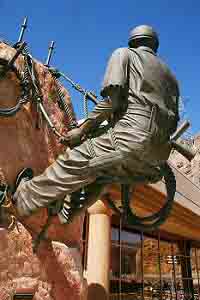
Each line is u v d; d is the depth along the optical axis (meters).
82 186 3.21
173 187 3.73
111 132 3.15
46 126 4.23
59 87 4.73
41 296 3.54
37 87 4.05
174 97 3.42
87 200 3.44
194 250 17.05
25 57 4.02
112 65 3.27
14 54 3.88
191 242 16.89
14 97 3.79
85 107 4.02
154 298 12.25
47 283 3.66
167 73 3.38
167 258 14.91
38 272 3.57
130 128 3.09
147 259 12.66
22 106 3.88
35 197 3.28
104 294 7.58
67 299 3.90
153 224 3.78
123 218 3.89
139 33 3.54
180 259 15.80
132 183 3.40
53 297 3.70
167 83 3.36
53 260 3.83
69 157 3.17
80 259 4.35
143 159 3.16
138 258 11.95
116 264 10.73
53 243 3.92
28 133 3.93
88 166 3.10
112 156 3.07
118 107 3.22
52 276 3.76
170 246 15.44
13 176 3.61
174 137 3.66
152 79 3.23
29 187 3.34
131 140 3.04
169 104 3.34
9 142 3.65
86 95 4.07
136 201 9.27
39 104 3.92
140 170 3.28
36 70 4.30
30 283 3.44
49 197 3.21
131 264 11.50
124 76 3.22
